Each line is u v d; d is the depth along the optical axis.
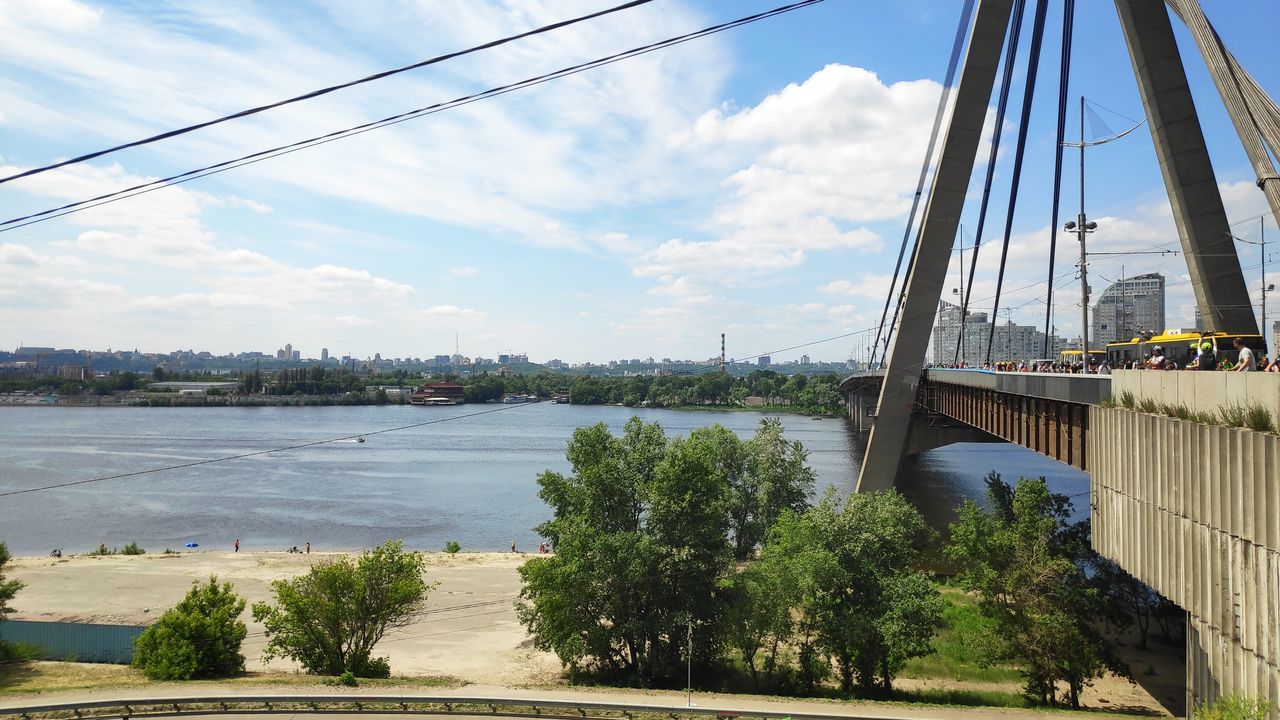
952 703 39.59
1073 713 34.78
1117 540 31.06
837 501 45.81
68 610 59.59
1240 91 30.69
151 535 91.56
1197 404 25.47
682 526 44.22
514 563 75.62
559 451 170.62
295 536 91.31
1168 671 45.31
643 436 49.94
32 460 143.88
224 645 43.06
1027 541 42.19
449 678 42.81
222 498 113.69
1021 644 39.38
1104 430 32.50
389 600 43.19
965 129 60.66
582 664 47.56
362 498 114.12
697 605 44.31
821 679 44.12
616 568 42.88
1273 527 21.28
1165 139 45.09
